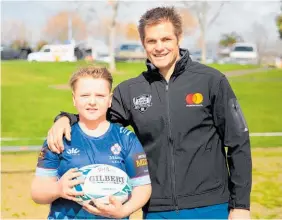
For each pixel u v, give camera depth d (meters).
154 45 2.56
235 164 2.52
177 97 2.56
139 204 2.40
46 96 12.78
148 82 2.66
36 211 5.25
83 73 2.43
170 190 2.57
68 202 2.38
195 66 2.62
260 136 9.53
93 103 2.37
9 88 12.95
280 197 5.68
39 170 2.39
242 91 12.42
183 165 2.55
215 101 2.53
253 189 6.05
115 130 2.44
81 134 2.39
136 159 2.41
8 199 5.66
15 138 9.81
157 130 2.58
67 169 2.35
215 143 2.60
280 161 7.60
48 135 2.41
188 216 2.56
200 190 2.55
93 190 2.30
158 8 2.63
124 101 2.70
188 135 2.55
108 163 2.34
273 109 11.12
